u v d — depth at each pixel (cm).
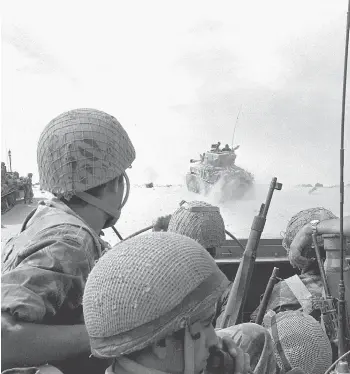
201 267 137
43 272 185
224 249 485
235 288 267
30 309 179
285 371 210
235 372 153
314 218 345
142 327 131
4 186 2134
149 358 138
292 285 326
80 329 190
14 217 1828
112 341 135
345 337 265
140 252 136
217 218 309
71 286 191
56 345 183
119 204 233
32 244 195
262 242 498
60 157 215
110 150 221
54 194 224
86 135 217
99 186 223
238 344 190
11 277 185
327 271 302
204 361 144
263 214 273
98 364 196
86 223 214
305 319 220
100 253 208
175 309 132
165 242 139
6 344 176
